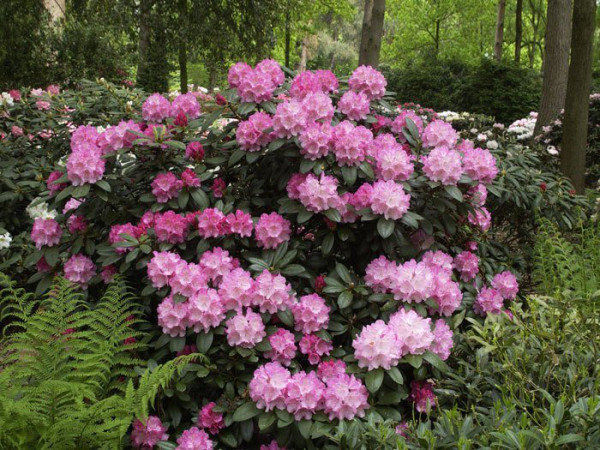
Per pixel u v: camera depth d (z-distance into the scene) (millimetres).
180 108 2959
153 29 11945
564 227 4027
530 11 26938
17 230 4340
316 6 20078
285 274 2402
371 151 2572
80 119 4668
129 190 2965
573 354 2119
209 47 12570
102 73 9852
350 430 1914
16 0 9180
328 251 2482
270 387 2008
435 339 2273
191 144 2787
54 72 9461
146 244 2488
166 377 1946
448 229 2680
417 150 2762
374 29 10984
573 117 5848
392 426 2014
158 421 2143
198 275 2295
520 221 4109
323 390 2062
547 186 3947
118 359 2219
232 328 2203
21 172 4273
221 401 2176
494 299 2777
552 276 3537
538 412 1896
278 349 2236
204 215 2457
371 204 2396
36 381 2066
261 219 2461
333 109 2586
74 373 2023
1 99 4973
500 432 1653
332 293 2459
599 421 1608
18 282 3828
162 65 11852
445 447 1719
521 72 14711
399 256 2697
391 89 17672
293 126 2447
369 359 2098
